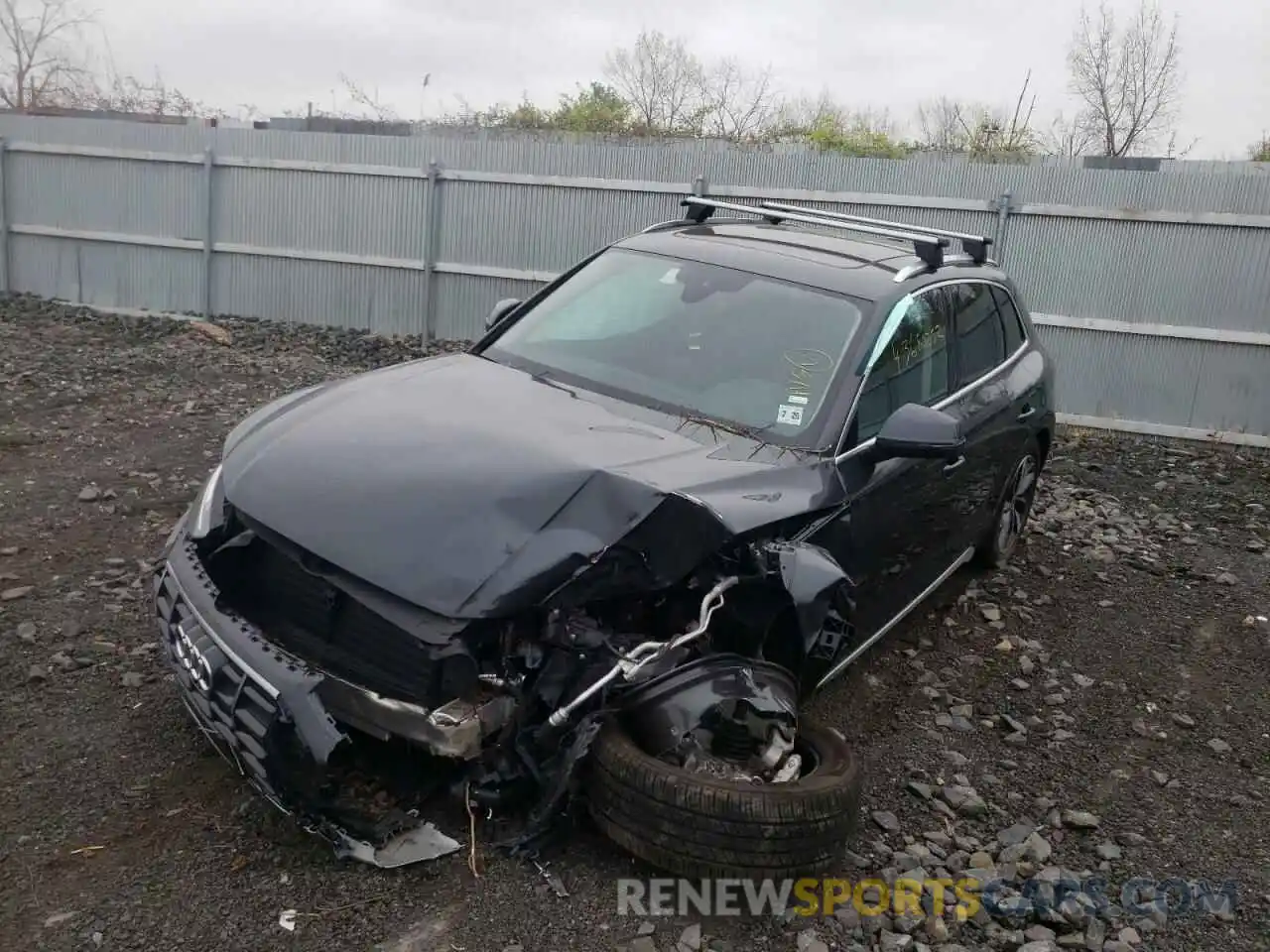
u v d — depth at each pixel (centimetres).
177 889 324
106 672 447
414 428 376
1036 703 519
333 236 1289
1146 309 1075
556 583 318
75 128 1359
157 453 759
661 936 321
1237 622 639
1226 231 1039
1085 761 470
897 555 468
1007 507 665
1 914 309
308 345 1209
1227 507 882
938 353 519
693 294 488
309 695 312
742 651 364
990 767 457
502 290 1239
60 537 590
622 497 333
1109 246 1071
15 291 1424
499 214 1225
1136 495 905
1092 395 1106
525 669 333
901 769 445
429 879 334
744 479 375
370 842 336
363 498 340
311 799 327
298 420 394
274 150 1292
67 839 344
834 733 371
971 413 539
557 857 346
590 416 408
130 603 513
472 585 313
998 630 601
